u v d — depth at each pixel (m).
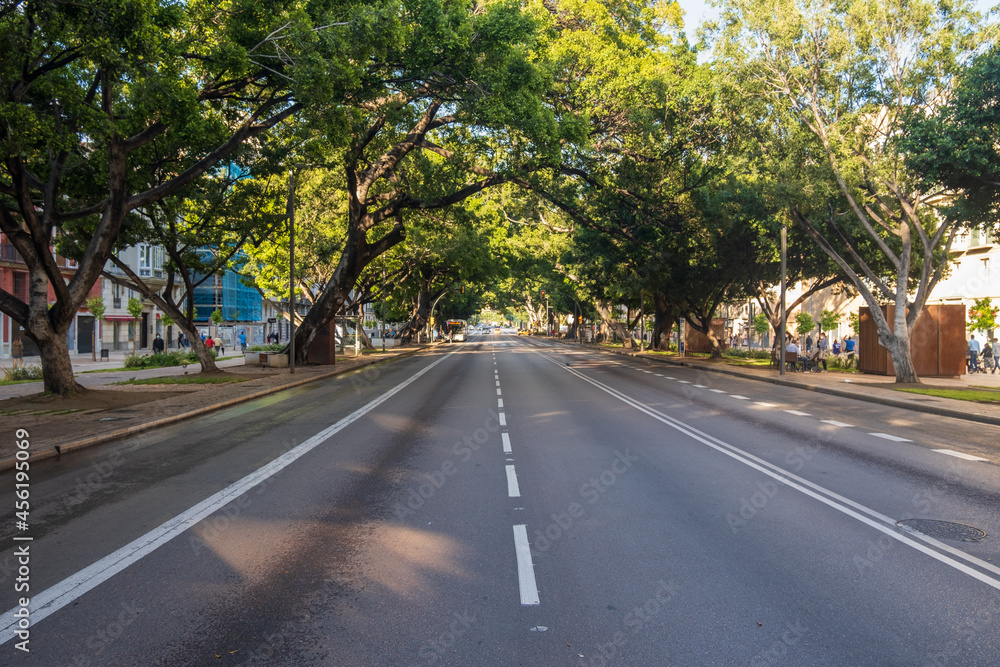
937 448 9.95
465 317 118.75
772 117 22.27
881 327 22.05
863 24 19.78
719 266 32.47
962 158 15.38
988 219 17.58
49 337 15.45
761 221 24.36
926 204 23.92
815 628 3.81
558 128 19.11
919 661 3.44
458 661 3.43
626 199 25.92
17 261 40.84
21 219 18.44
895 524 5.87
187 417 13.85
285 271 37.88
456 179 25.34
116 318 52.47
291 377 24.59
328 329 31.69
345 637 3.71
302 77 12.24
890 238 26.00
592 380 23.75
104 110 13.49
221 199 23.42
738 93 22.30
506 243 50.84
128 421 12.52
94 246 15.38
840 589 4.38
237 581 4.55
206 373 25.55
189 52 12.64
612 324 63.56
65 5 10.00
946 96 18.38
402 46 13.69
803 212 22.25
